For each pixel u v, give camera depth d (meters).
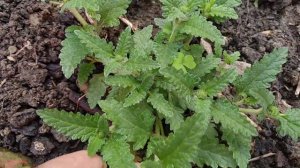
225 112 0.15
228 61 0.17
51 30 0.18
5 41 0.18
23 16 0.19
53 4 0.19
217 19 0.18
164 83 0.16
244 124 0.15
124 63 0.16
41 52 0.18
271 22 0.20
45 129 0.17
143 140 0.16
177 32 0.17
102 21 0.18
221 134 0.17
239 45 0.19
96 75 0.18
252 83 0.16
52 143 0.17
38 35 0.18
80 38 0.16
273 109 0.16
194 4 0.16
